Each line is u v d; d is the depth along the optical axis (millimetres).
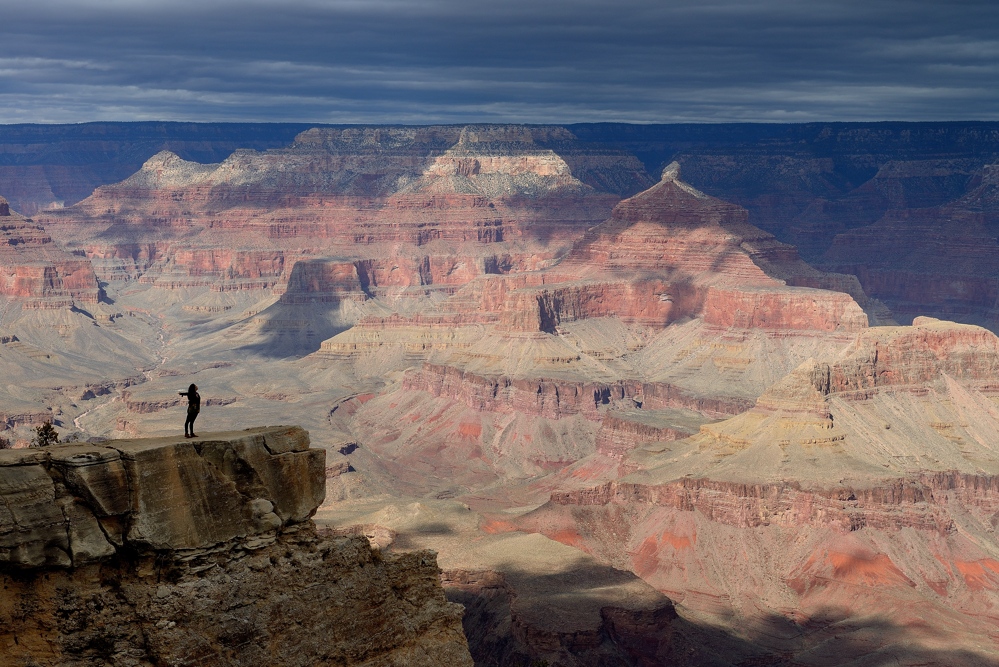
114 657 39531
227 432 45312
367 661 43906
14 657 38969
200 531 41812
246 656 41094
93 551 40188
